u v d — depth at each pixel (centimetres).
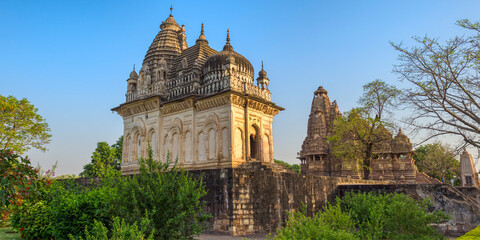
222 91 2297
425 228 1098
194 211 964
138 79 2928
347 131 3350
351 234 822
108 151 4691
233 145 2259
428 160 4478
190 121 2508
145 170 995
